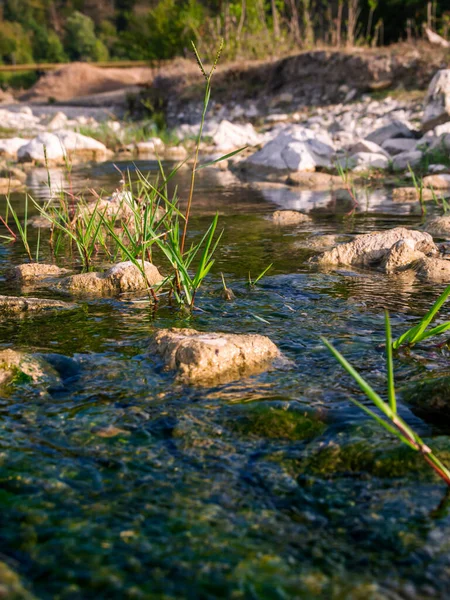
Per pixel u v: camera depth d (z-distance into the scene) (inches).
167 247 155.9
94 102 1099.9
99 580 63.7
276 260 199.5
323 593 61.7
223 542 69.3
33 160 506.9
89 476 81.7
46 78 1341.0
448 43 700.0
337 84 698.8
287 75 749.9
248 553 67.6
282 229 249.1
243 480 81.2
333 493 78.3
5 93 1409.9
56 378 110.7
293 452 87.8
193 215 285.4
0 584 60.0
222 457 86.4
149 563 66.1
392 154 441.4
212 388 106.7
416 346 125.2
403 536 69.9
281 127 633.0
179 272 166.6
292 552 67.8
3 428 93.7
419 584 62.8
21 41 2524.6
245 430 93.2
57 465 84.1
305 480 81.2
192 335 122.3
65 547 68.5
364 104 630.5
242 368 114.3
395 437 89.7
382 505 75.7
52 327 138.9
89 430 93.2
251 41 845.8
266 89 759.1
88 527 71.7
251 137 599.8
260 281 174.9
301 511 74.9
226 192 362.3
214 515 74.0
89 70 1348.4
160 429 93.6
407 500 76.5
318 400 102.0
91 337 131.9
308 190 364.5
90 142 565.6
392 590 62.1
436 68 633.6
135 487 79.4
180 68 884.6
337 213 284.5
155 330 135.2
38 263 190.9
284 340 129.3
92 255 211.0
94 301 159.0
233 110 754.2
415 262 184.7
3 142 560.7
